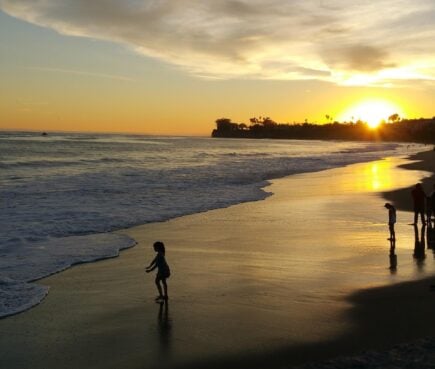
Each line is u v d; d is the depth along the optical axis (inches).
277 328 349.4
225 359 304.3
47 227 719.7
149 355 311.3
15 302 406.9
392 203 1003.3
